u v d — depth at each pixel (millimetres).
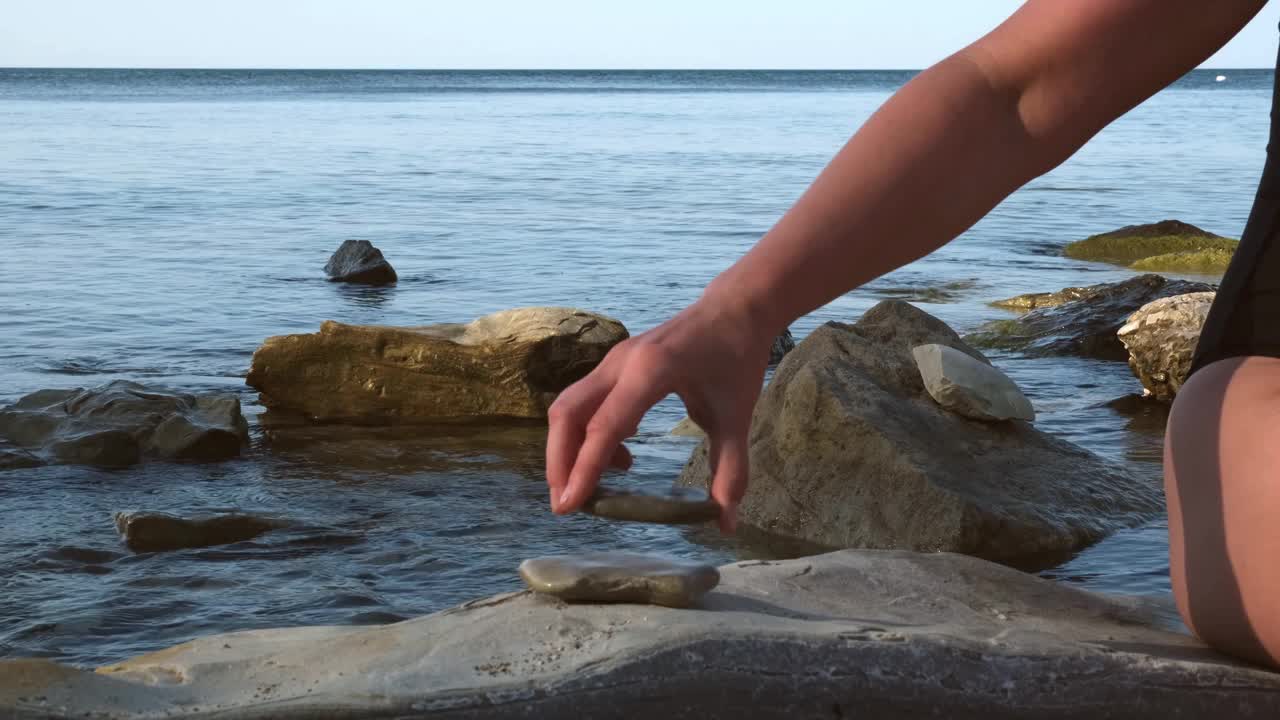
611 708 1661
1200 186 31125
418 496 6074
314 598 4570
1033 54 1272
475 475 6523
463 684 1663
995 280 15688
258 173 31938
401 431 7629
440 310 12648
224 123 62281
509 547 5254
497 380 8039
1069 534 5297
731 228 21047
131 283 13945
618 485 1164
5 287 13477
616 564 2012
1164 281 11805
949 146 1229
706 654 1709
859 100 117500
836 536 5391
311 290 13797
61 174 30375
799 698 1713
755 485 5715
